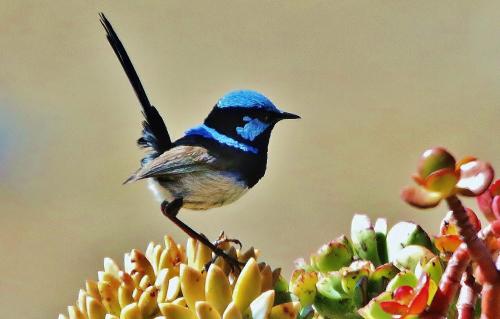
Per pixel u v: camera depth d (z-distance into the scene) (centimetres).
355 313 274
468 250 219
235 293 270
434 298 226
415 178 199
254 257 276
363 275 274
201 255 276
